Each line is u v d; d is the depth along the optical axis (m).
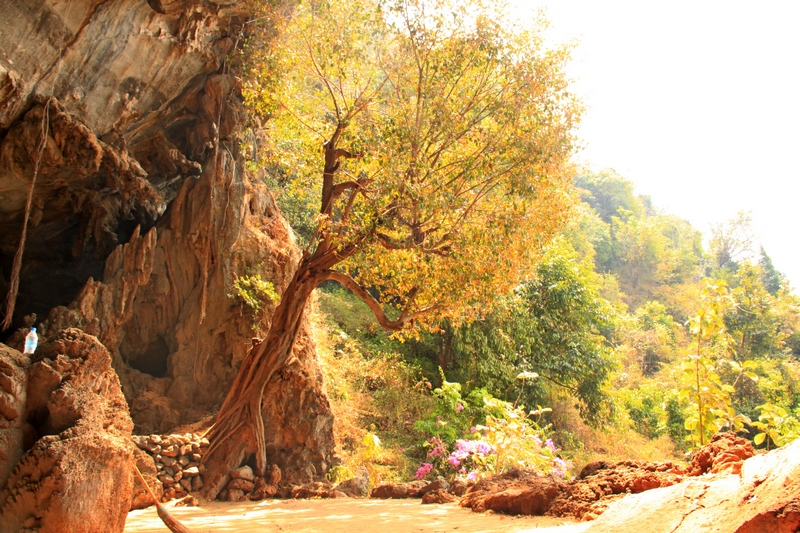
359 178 11.10
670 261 63.31
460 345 19.03
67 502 4.94
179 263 12.08
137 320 11.95
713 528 2.79
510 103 10.04
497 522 4.92
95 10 9.19
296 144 14.01
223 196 12.27
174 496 9.44
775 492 2.64
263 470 10.70
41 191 10.73
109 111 10.47
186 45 10.85
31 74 8.94
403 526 5.17
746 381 26.64
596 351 21.88
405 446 16.22
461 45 10.13
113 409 6.18
